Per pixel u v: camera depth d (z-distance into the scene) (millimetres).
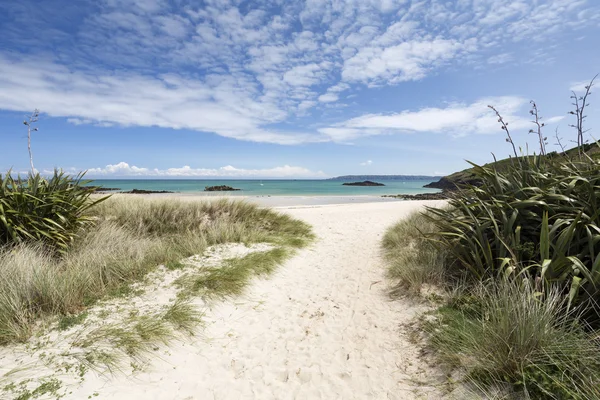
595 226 2781
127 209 7340
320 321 3605
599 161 3412
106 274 3920
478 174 4344
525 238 3420
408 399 2197
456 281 3783
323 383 2508
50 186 5199
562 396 1760
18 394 1977
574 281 2500
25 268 3396
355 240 8250
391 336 3068
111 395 2158
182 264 4801
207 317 3434
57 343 2561
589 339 2143
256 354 2951
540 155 4020
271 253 5840
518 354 2105
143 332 2828
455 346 2506
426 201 21797
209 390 2420
